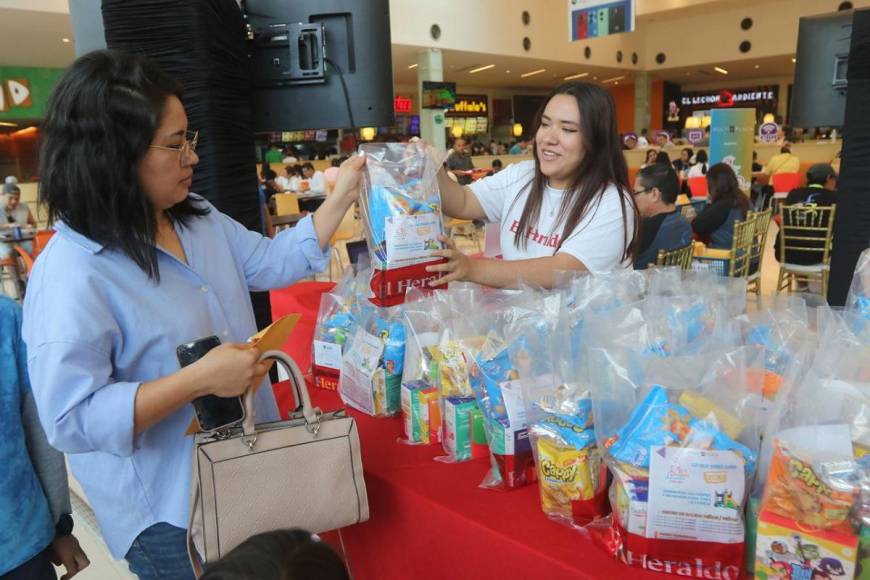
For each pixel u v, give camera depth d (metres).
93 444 0.92
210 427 0.99
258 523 0.99
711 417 0.87
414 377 1.38
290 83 1.87
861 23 2.24
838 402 0.86
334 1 1.79
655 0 15.25
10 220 7.04
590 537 0.96
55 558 1.26
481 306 1.38
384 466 1.25
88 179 0.93
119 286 0.99
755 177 9.75
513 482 1.12
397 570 1.21
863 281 1.23
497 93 20.64
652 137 17.33
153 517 1.08
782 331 1.22
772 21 15.01
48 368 0.90
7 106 10.74
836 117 2.93
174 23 1.63
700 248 4.12
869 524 0.75
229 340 1.17
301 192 10.01
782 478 0.79
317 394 1.72
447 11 11.84
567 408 1.01
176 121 0.98
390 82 1.90
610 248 1.59
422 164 1.34
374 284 1.31
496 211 1.91
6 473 1.10
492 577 1.02
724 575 0.84
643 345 1.06
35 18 7.69
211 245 1.22
